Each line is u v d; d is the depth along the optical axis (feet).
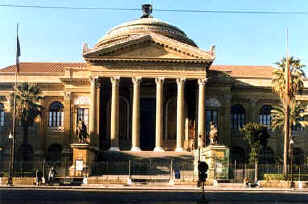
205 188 155.33
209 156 175.32
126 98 253.44
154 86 251.80
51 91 261.65
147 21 272.92
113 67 229.25
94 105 227.40
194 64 229.45
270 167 192.34
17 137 257.34
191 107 247.29
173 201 106.73
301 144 262.26
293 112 221.66
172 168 184.85
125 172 193.98
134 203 100.73
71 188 153.17
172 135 251.39
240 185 166.81
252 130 210.38
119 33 266.57
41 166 196.24
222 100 250.16
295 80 213.46
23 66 285.64
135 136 225.35
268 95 265.13
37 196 117.50
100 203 99.96
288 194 136.05
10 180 167.53
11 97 235.40
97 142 227.61
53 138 259.19
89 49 229.25
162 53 229.66
